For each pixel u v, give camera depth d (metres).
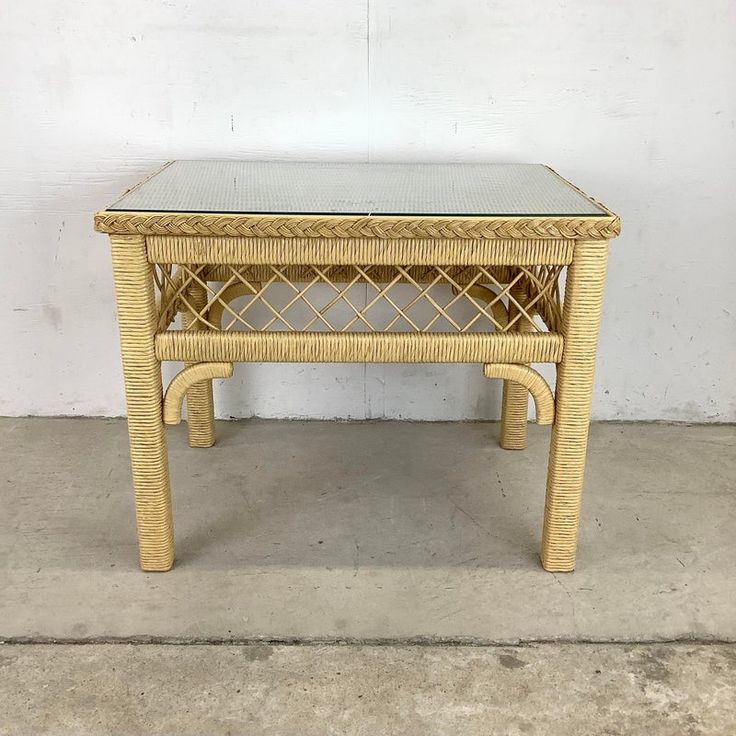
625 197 1.59
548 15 1.47
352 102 1.52
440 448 1.67
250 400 1.76
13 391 1.73
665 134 1.55
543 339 1.15
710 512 1.45
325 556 1.32
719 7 1.46
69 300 1.66
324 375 1.73
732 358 1.71
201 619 1.18
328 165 1.47
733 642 1.15
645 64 1.50
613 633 1.16
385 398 1.76
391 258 1.10
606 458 1.62
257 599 1.22
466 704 1.04
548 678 1.08
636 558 1.32
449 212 1.10
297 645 1.13
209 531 1.38
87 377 1.73
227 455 1.62
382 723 1.01
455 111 1.53
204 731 1.00
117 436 1.69
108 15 1.46
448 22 1.47
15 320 1.67
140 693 1.05
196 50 1.48
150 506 1.23
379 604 1.21
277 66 1.50
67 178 1.57
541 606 1.21
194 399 1.60
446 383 1.74
